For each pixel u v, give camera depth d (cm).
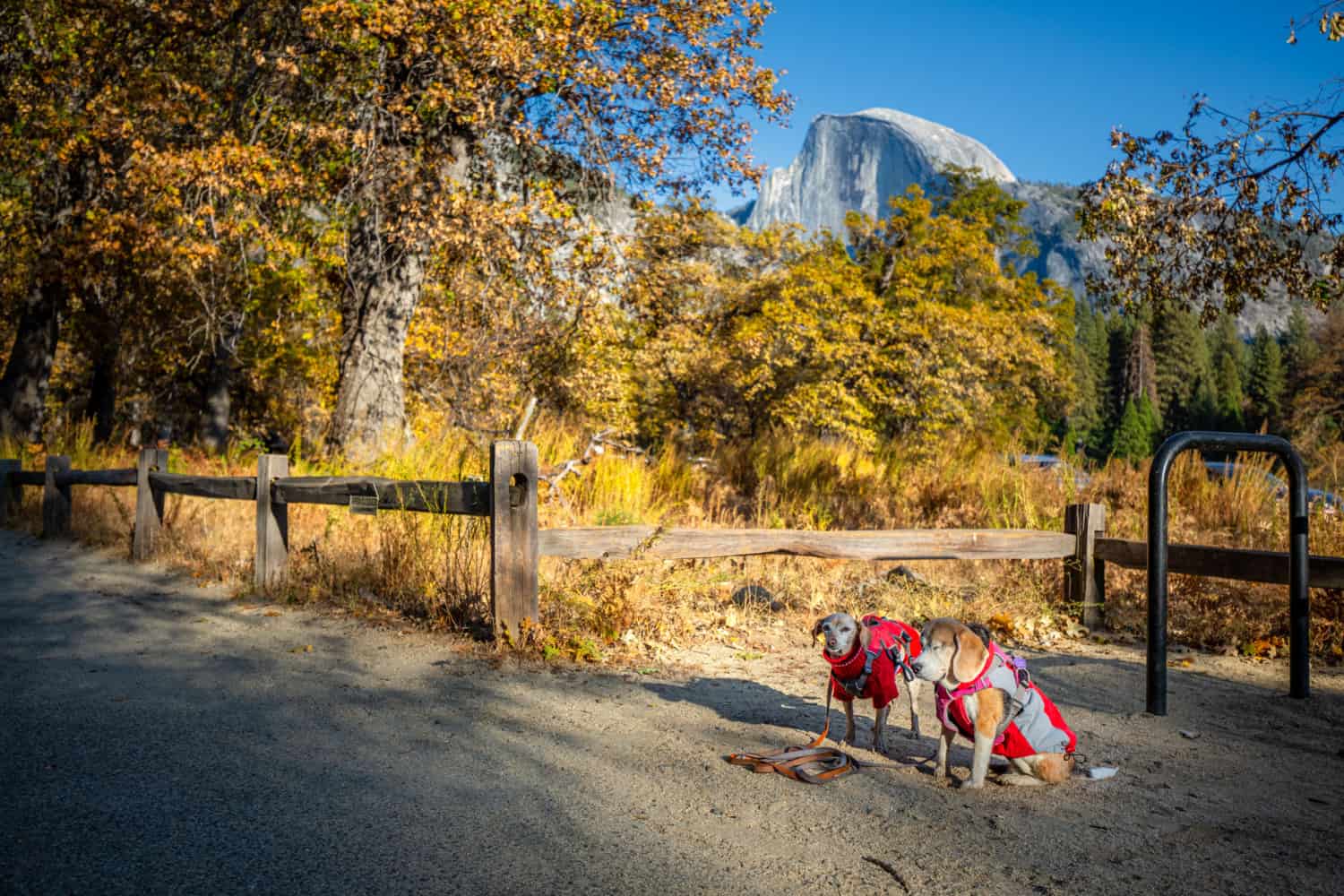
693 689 518
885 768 398
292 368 2605
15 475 1201
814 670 569
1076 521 690
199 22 1602
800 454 1339
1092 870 303
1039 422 3709
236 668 538
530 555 585
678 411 2470
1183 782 388
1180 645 653
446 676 524
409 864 297
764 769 386
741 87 1519
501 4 1364
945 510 1068
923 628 380
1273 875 301
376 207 1454
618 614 610
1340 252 761
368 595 719
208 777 369
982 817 345
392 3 1355
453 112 1441
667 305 2022
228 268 1866
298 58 1478
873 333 2484
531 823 331
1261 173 782
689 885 288
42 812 331
